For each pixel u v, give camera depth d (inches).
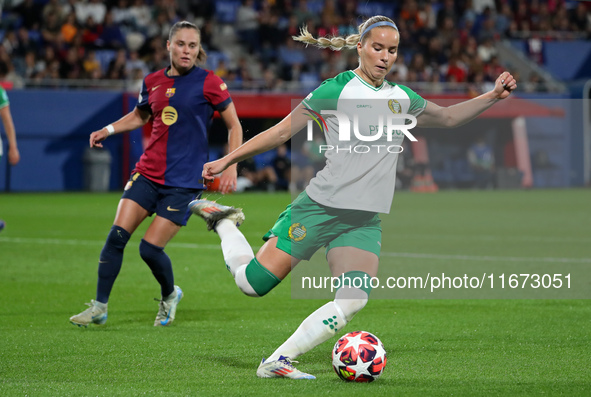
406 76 2812.5
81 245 1167.0
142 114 634.2
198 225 1508.4
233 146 610.5
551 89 2901.1
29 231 1352.1
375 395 412.5
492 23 3161.9
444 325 633.6
